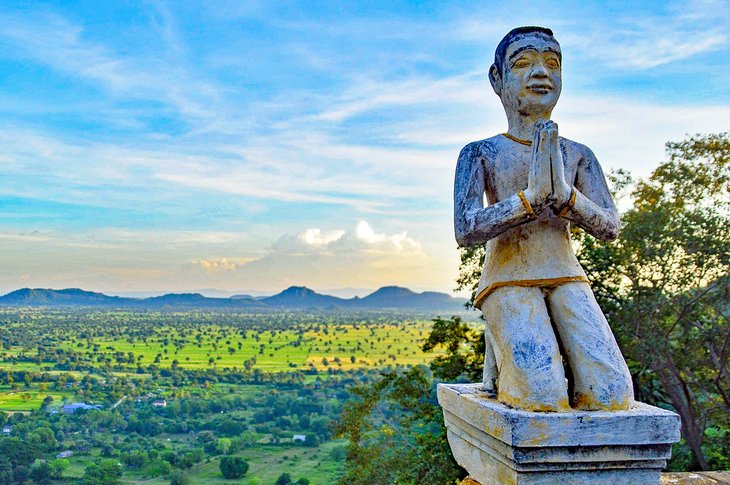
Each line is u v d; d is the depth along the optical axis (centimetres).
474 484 402
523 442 333
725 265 1502
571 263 399
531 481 341
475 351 1719
